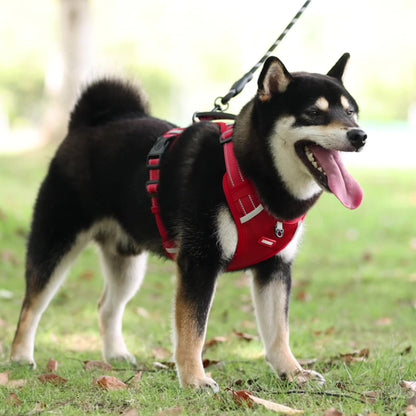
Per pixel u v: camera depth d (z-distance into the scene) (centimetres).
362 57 6994
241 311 1037
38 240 721
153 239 682
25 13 5809
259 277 652
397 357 697
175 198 626
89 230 725
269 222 606
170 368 702
